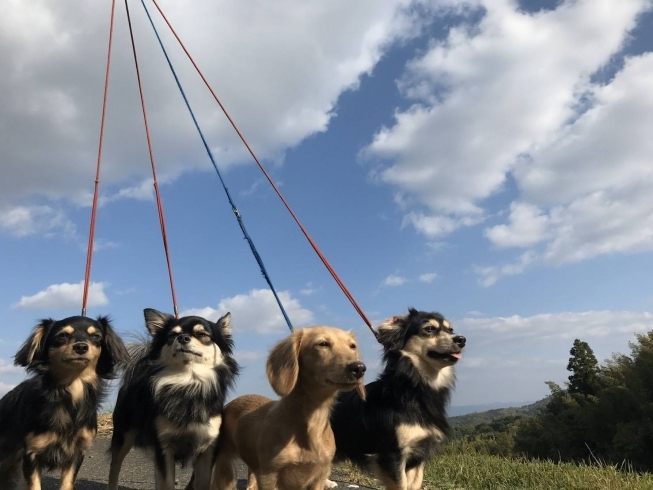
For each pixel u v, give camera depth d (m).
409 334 1.12
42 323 1.00
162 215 1.26
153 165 1.30
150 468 1.40
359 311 1.21
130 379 1.11
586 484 1.17
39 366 0.97
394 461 1.04
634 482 1.18
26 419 0.96
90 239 1.13
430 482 1.24
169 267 1.22
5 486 1.08
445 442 1.14
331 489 1.19
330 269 1.25
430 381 1.09
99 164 1.20
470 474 1.30
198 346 0.99
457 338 1.09
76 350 0.96
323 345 0.83
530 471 1.30
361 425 1.09
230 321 1.13
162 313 1.09
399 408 1.05
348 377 0.79
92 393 1.02
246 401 1.03
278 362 0.84
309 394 0.83
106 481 1.26
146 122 1.34
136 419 1.05
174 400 0.96
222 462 1.00
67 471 0.99
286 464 0.81
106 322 1.08
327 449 0.85
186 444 0.98
